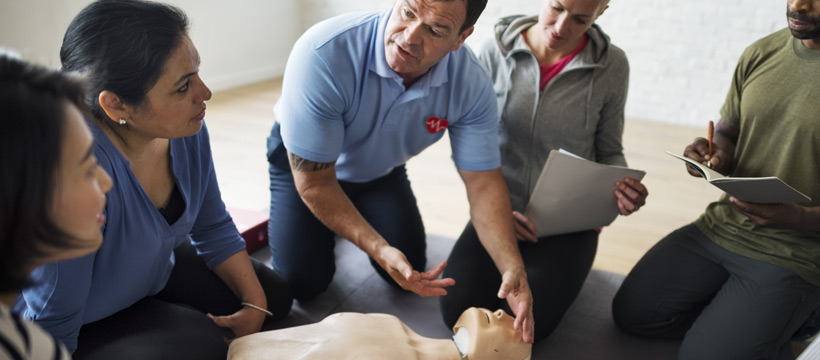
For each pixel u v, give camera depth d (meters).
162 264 1.29
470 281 1.65
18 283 0.65
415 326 1.73
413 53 1.27
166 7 1.04
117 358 1.16
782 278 1.49
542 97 1.72
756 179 1.24
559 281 1.63
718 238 1.64
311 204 1.47
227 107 3.76
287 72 1.40
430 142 1.61
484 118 1.52
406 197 1.86
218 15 3.97
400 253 1.36
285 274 1.75
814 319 1.63
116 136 1.11
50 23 3.02
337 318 1.20
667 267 1.70
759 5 3.58
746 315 1.50
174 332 1.24
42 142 0.58
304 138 1.40
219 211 1.45
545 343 1.69
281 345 1.13
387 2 4.48
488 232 1.51
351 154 1.63
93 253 1.08
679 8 3.74
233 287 1.49
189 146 1.28
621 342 1.72
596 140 1.82
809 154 1.45
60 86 0.61
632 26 3.88
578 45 1.71
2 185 0.57
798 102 1.45
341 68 1.37
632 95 4.03
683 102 3.92
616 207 1.67
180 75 1.04
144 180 1.19
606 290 1.97
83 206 0.64
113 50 0.99
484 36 4.21
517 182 1.79
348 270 1.98
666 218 2.56
